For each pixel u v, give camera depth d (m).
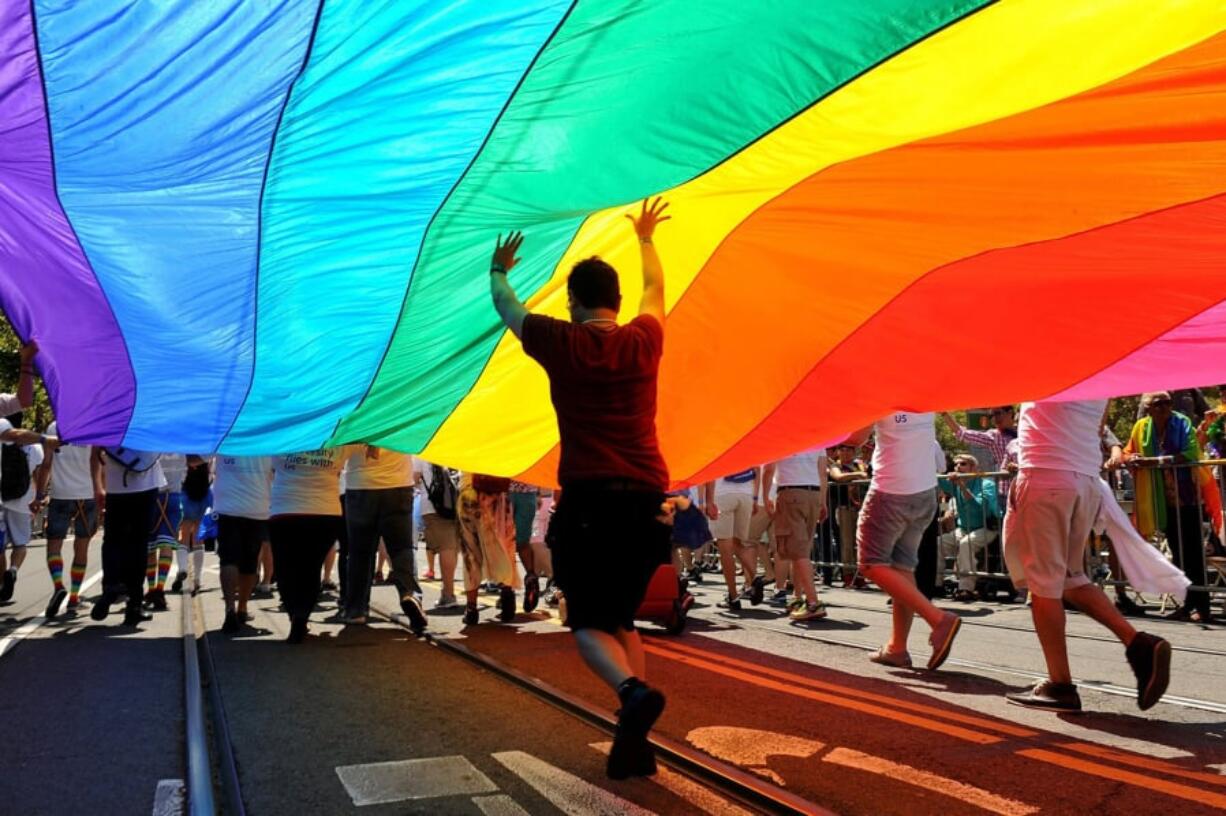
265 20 2.39
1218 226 4.02
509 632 7.02
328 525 6.70
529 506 8.27
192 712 4.38
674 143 3.27
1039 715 4.30
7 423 7.41
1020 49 2.85
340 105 2.77
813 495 7.80
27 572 13.09
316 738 3.91
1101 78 3.04
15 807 3.09
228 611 7.13
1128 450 8.40
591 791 3.21
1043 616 4.43
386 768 3.48
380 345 4.39
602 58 2.72
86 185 3.05
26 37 2.36
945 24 2.70
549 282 4.78
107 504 7.51
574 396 3.26
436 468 8.69
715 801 3.10
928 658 5.86
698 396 5.43
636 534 3.13
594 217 4.16
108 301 3.76
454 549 8.88
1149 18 2.67
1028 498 4.47
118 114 2.67
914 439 5.57
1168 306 4.71
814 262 4.67
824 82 2.99
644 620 7.46
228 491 7.30
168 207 3.19
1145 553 4.64
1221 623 7.27
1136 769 3.43
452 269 3.98
